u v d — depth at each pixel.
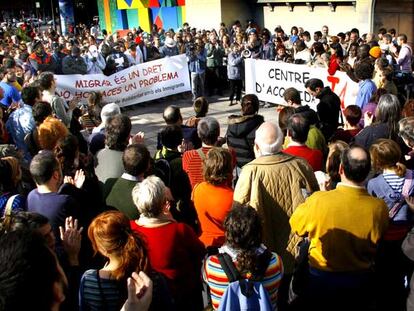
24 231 1.62
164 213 3.13
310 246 3.26
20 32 25.42
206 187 3.69
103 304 2.41
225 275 2.69
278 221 3.59
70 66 11.94
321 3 17.28
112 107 5.56
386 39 11.94
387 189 3.54
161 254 2.99
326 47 12.27
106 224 2.46
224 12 19.44
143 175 3.70
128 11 24.48
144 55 13.90
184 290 3.11
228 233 2.65
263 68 12.03
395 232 3.55
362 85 7.14
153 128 11.16
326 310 3.31
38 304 1.52
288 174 3.54
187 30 16.73
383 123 4.78
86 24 30.16
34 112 5.59
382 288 3.67
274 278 2.67
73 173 4.21
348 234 3.09
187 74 13.41
